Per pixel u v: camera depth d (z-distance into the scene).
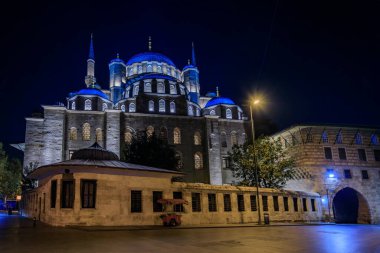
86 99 57.97
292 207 34.66
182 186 26.61
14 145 56.09
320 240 15.68
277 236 17.22
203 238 15.76
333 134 44.72
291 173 40.84
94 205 22.06
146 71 72.31
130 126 53.47
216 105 67.12
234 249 12.19
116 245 12.70
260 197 31.81
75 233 16.94
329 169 42.97
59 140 49.53
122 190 23.28
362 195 43.50
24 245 12.44
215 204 28.36
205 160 55.72
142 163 38.31
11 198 60.69
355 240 15.94
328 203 41.34
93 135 51.53
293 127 44.28
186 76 76.38
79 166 21.84
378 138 46.91
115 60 72.44
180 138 55.50
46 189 24.88
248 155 39.97
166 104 60.19
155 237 15.87
